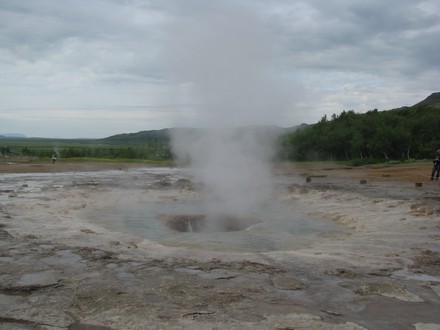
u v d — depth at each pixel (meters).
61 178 23.53
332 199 13.96
